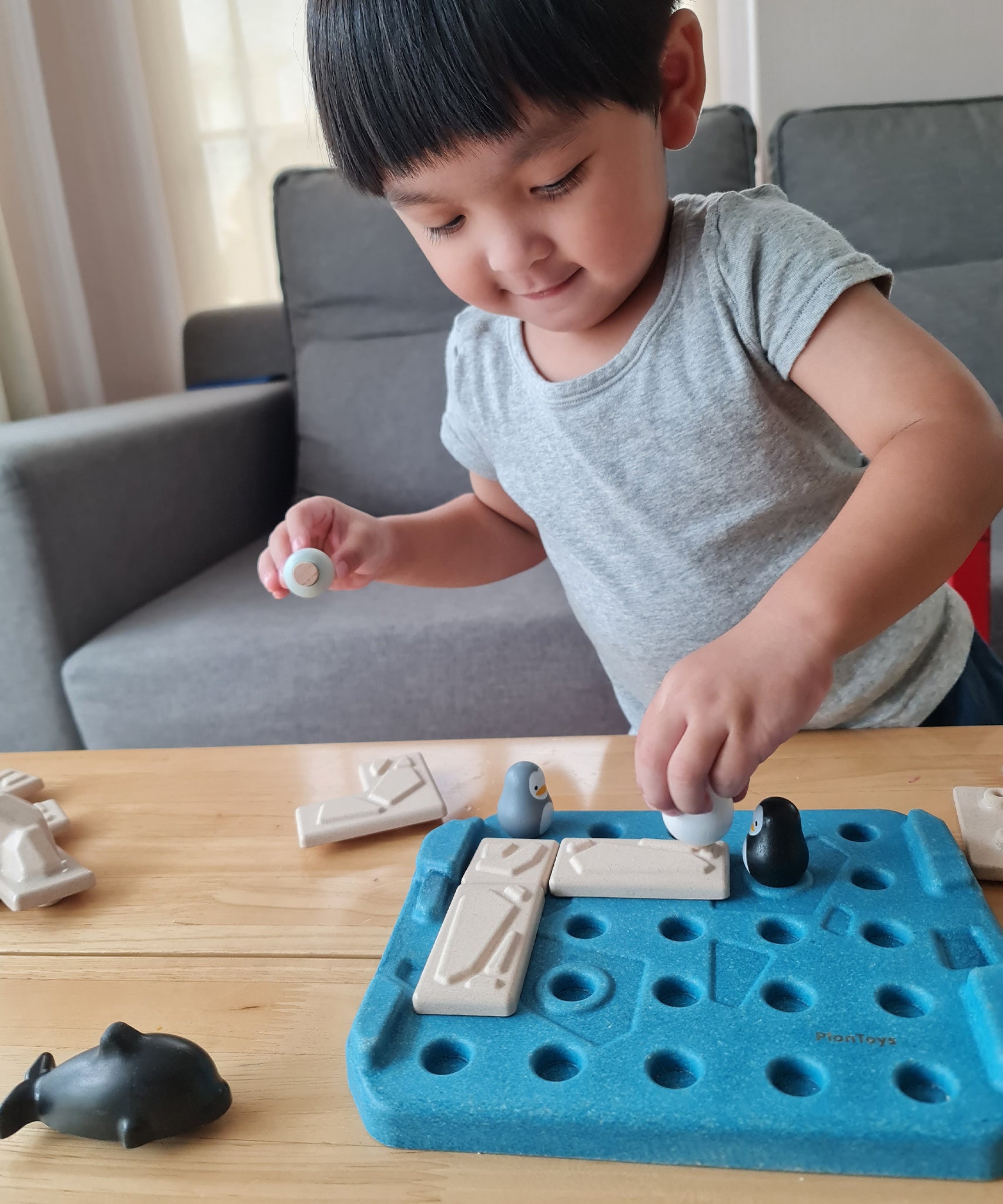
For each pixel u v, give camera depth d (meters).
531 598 1.16
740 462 0.69
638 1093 0.33
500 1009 0.37
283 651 1.15
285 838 0.55
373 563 0.75
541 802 0.51
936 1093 0.33
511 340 0.78
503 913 0.42
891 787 0.54
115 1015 0.42
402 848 0.53
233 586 1.32
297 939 0.46
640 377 0.69
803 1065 0.34
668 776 0.43
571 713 1.14
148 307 2.04
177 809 0.60
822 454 0.70
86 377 1.96
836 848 0.47
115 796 0.63
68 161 1.97
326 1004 0.41
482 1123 0.33
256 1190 0.33
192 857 0.54
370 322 1.54
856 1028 0.35
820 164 1.44
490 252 0.53
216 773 0.64
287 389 1.71
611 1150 0.33
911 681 0.74
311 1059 0.38
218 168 1.98
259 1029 0.40
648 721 0.44
